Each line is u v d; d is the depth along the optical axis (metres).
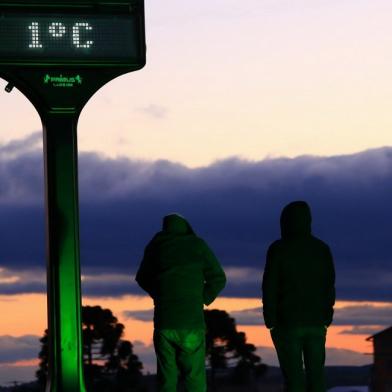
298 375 14.66
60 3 18.11
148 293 15.12
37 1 18.03
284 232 14.78
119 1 18.28
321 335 14.67
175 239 14.86
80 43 18.16
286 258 14.57
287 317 14.59
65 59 18.08
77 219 18.11
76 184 18.12
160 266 14.81
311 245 14.66
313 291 14.61
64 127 18.17
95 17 18.20
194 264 14.81
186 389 14.97
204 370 14.95
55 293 17.92
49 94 18.14
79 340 17.89
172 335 14.73
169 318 14.73
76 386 17.78
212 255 14.95
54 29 18.11
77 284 18.00
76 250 18.05
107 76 18.30
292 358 14.66
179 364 14.93
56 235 18.03
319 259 14.65
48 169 18.12
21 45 17.98
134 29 18.31
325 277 14.69
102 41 18.22
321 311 14.66
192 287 14.78
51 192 18.08
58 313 17.89
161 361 14.92
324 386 14.74
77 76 18.22
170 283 14.74
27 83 18.08
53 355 17.84
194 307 14.78
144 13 18.38
